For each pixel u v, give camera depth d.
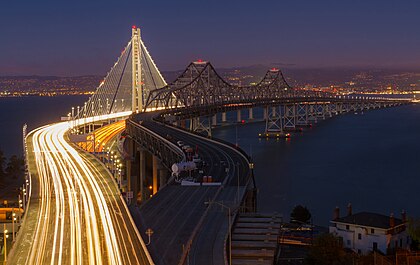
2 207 117.06
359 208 130.38
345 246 88.06
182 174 105.56
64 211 84.06
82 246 65.56
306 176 178.00
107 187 103.00
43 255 62.88
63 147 158.75
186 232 68.12
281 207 130.62
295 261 79.62
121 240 67.19
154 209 79.88
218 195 87.31
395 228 86.12
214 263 57.62
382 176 180.75
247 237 70.06
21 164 180.75
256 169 193.50
